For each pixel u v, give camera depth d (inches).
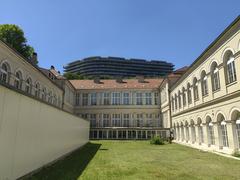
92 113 1951.3
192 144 1061.8
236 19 591.5
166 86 1644.9
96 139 1657.2
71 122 776.3
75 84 2084.2
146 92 1955.0
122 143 1266.0
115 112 1939.0
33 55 1387.8
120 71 5467.5
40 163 439.2
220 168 479.8
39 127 432.8
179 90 1298.0
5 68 768.9
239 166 503.2
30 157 386.9
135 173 420.5
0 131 289.0
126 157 660.7
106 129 1699.1
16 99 331.9
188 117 1117.1
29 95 377.7
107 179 365.7
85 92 1984.5
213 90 808.9
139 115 1926.7
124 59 5551.2
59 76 1669.5
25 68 912.9
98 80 2107.5
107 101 1957.4
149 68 5713.6
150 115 1921.8
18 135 339.9
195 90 1019.9
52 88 1332.4
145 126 1904.5
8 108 308.5
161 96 1877.5
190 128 1084.5
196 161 578.9
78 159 608.7
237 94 627.2
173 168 478.0
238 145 661.9
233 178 386.0
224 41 700.7
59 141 597.0
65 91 1615.4
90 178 370.3
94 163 537.6
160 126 1894.7
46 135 478.0
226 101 702.5
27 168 373.7
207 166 504.1
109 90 1962.4
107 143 1268.5
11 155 317.7
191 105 1066.1
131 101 1946.4
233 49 645.3
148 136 1649.9
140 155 710.5
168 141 1387.8
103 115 1942.7
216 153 730.2
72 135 798.5
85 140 1207.6
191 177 391.9
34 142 406.6
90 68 5349.4
